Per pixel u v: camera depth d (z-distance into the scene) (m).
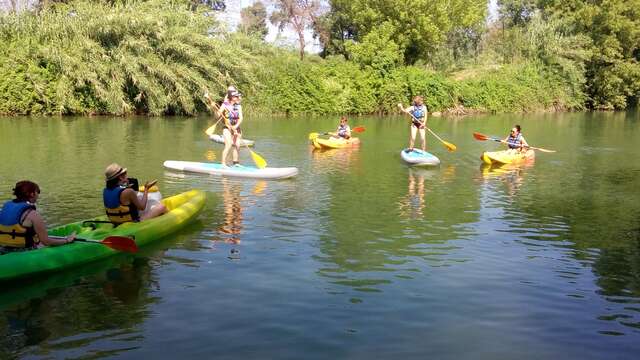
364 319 4.83
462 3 40.12
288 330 4.61
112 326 4.68
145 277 5.78
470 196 9.88
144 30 25.41
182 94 25.48
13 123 21.55
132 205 6.90
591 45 42.56
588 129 25.33
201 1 44.16
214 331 4.58
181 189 10.08
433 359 4.19
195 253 6.54
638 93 46.09
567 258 6.54
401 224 7.92
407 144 17.84
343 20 44.16
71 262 5.99
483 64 45.09
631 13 42.91
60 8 26.23
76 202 8.84
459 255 6.59
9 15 25.48
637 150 17.05
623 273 6.07
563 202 9.48
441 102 36.22
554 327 4.75
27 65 24.48
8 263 5.54
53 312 4.96
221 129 20.70
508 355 4.27
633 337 4.59
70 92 24.33
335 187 10.48
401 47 37.91
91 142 16.38
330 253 6.58
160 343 4.38
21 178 10.70
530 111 40.09
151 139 17.47
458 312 5.00
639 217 8.52
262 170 11.43
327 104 31.73
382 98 34.28
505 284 5.69
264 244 6.89
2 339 4.44
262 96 29.47
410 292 5.44
